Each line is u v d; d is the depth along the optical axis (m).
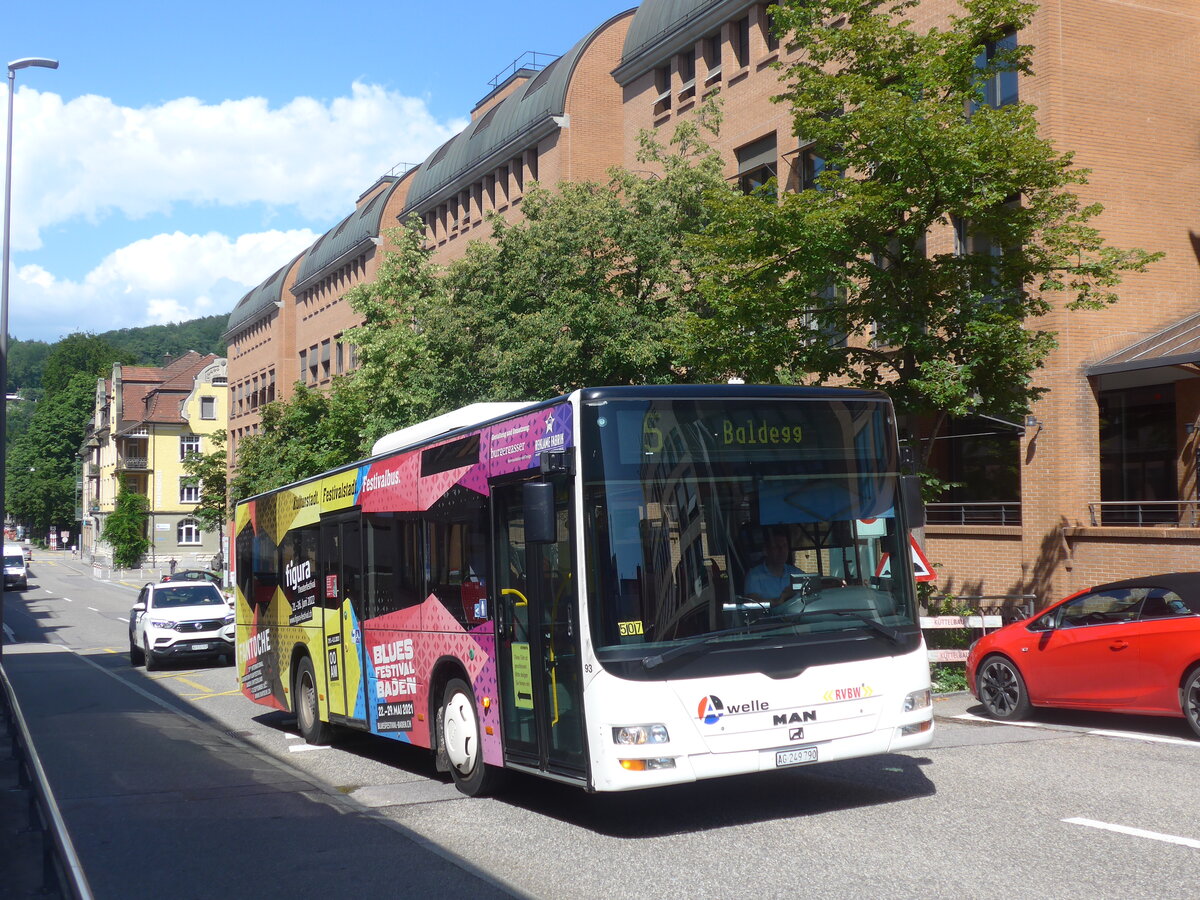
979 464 22.48
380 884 6.51
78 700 18.62
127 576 81.44
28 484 124.19
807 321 16.39
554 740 7.77
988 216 14.04
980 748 10.22
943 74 14.43
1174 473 20.59
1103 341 19.69
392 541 10.77
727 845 7.10
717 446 7.66
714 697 7.20
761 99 27.53
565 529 7.64
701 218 22.02
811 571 7.71
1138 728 11.14
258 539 15.20
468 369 23.23
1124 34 20.36
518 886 6.38
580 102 36.31
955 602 19.72
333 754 12.13
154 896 6.47
